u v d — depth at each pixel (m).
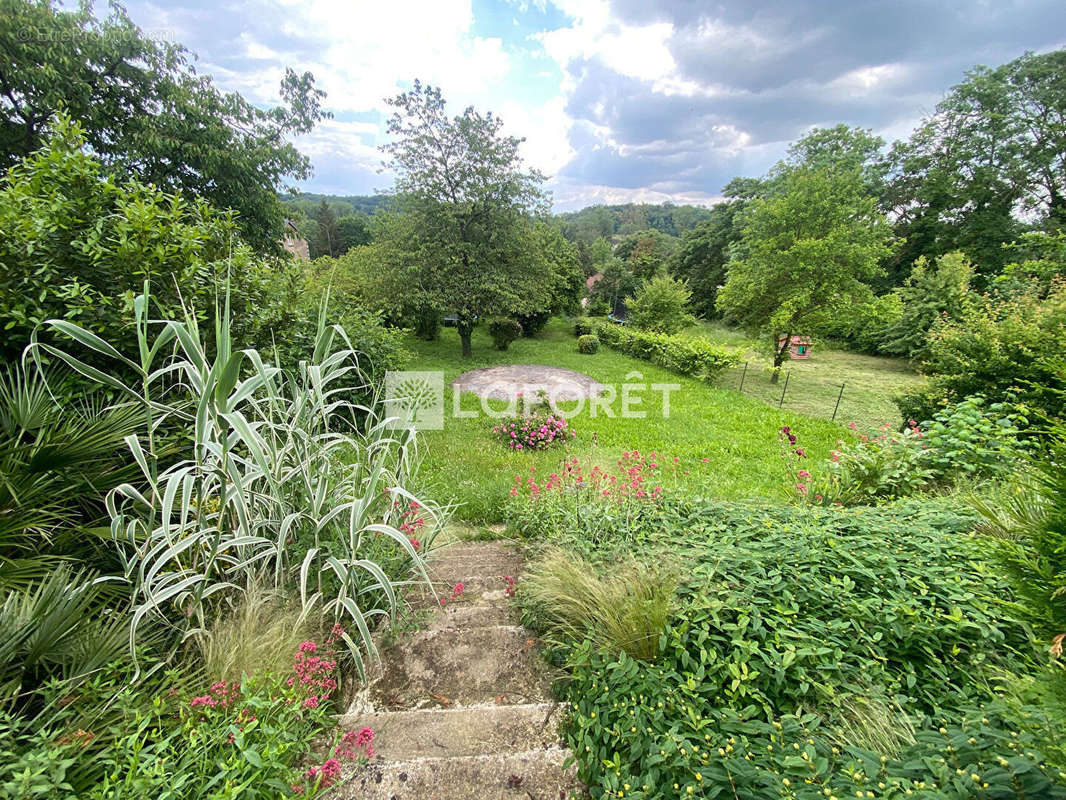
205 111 8.40
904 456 3.88
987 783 0.97
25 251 2.63
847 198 13.52
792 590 1.98
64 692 1.40
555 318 28.70
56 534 1.95
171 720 1.47
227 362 1.77
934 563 2.06
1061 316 5.68
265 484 2.40
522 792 1.49
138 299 1.65
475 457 6.33
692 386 12.32
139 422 2.29
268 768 1.38
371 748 1.61
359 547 2.31
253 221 9.57
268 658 1.81
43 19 6.68
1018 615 1.26
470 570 3.17
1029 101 17.53
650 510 3.20
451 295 14.27
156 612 1.86
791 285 14.14
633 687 1.64
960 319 7.46
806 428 8.44
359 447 2.61
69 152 3.02
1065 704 1.06
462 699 1.94
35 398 2.09
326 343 2.34
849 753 1.23
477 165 14.51
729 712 1.40
